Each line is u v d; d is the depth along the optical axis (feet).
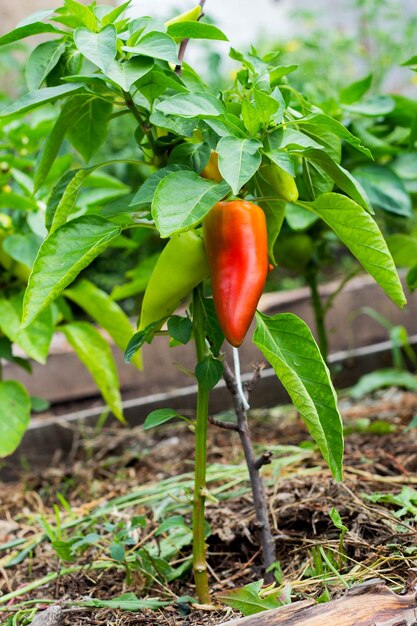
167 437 6.23
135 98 3.37
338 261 9.76
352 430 5.19
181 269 3.18
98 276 8.14
